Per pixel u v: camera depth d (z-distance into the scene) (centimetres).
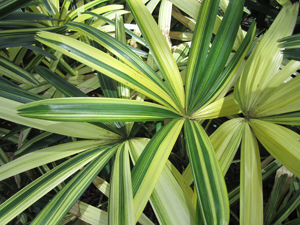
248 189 30
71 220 50
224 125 36
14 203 30
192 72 36
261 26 75
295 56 35
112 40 37
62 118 27
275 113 34
